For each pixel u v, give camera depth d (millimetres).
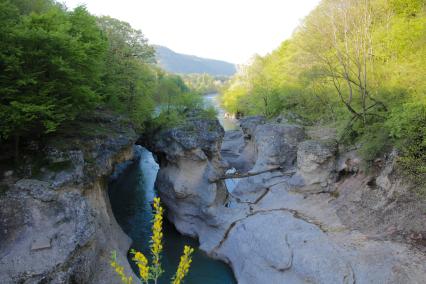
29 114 17469
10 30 17188
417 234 20984
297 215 27906
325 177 30719
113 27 34719
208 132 34469
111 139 26016
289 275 22234
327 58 39000
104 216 24500
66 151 21688
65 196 19562
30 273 16359
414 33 30828
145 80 39531
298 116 51500
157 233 9414
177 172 33000
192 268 26344
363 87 34125
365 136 30000
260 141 42156
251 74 84688
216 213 30688
